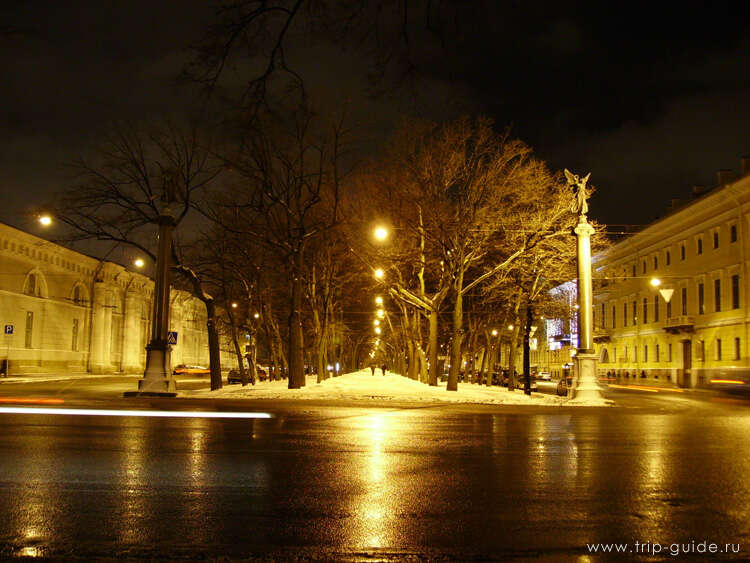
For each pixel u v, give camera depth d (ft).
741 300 169.27
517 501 25.95
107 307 234.79
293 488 27.66
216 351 114.11
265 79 30.76
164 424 50.31
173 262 110.52
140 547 19.92
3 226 176.55
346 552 19.72
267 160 101.96
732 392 111.86
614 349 264.11
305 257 151.64
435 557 19.38
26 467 31.14
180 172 102.53
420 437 45.16
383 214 122.52
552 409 81.82
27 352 192.34
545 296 149.38
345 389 112.47
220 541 20.57
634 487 28.66
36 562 18.60
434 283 158.10
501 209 114.42
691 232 198.80
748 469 33.27
